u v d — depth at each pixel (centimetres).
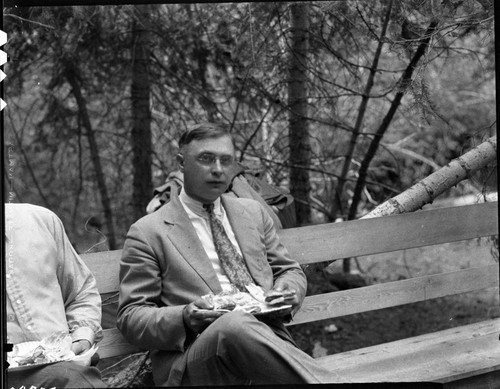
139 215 685
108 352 344
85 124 724
